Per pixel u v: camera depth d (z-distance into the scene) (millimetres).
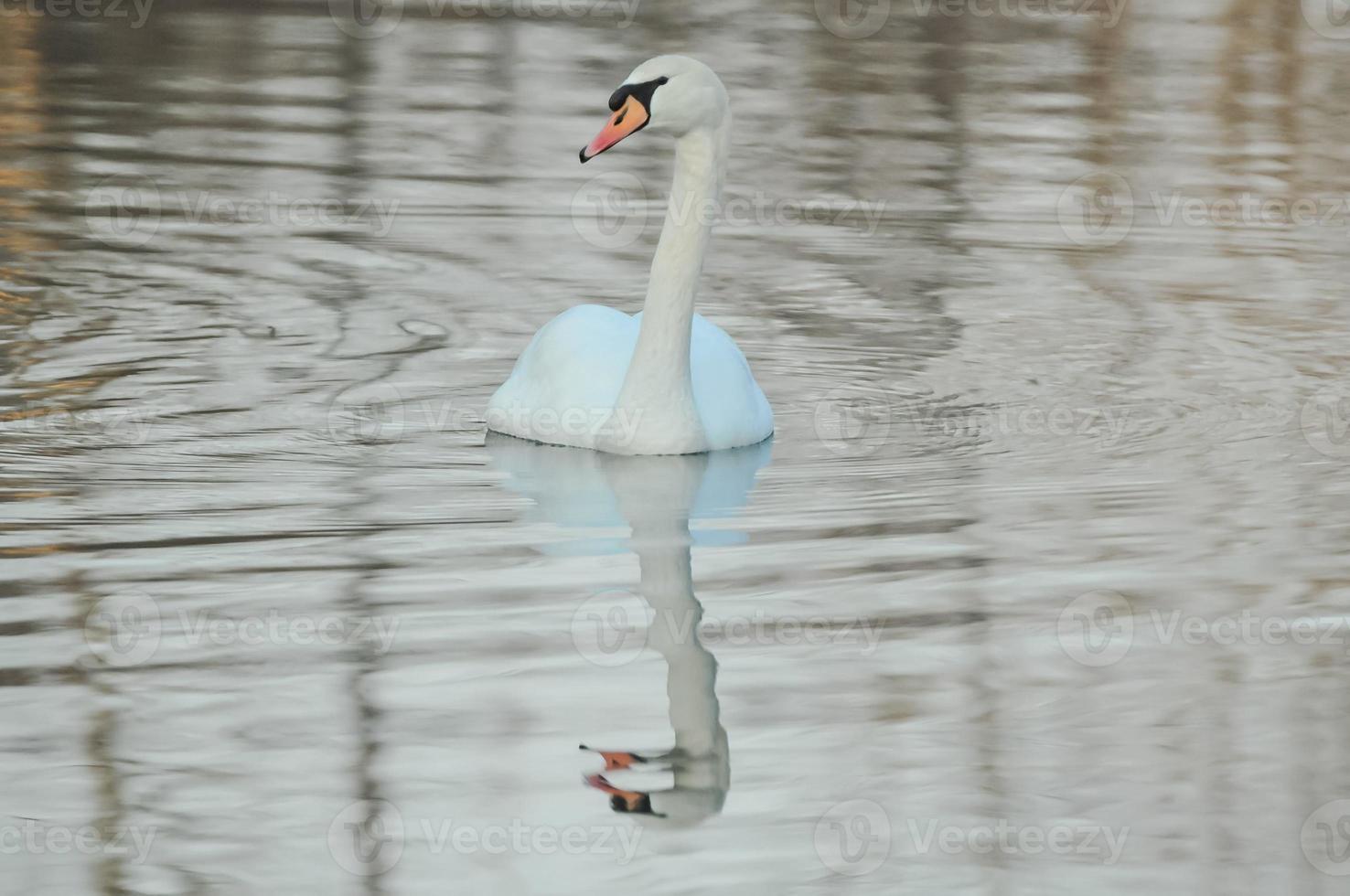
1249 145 23422
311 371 14523
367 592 9875
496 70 26281
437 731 8312
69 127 22219
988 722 8578
